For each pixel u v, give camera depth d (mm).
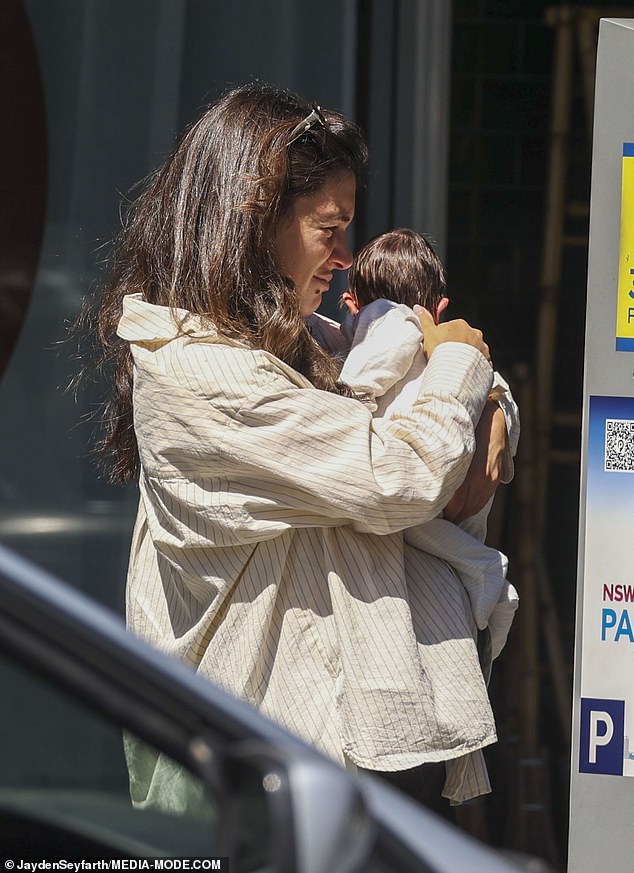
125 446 7805
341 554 6781
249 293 6938
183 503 6758
